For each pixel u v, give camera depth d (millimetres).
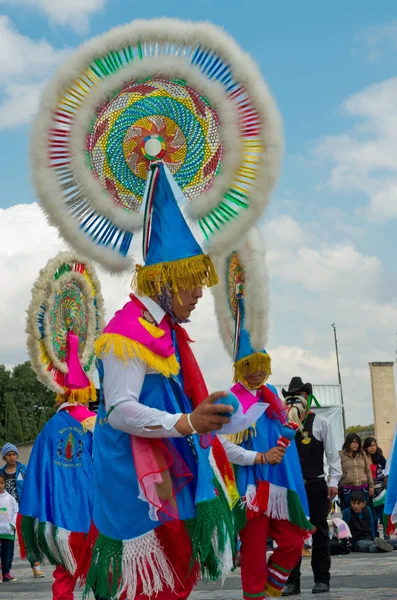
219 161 3412
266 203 3324
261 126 3346
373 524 12398
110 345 3004
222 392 2854
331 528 11672
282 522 5559
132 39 3359
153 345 3021
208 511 3008
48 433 6758
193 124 3432
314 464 7461
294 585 7004
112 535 3002
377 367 26938
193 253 3215
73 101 3381
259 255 5617
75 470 6695
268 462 5211
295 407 7586
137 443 2994
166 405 3078
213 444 3342
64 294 7082
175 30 3363
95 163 3420
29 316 6801
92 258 3422
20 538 6605
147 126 3449
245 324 5746
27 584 9945
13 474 11430
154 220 3262
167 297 3180
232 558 3137
